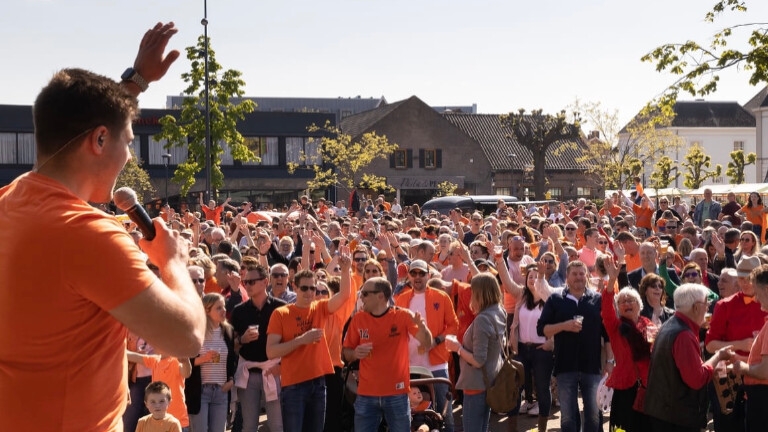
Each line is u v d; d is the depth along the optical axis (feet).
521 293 33.47
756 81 44.65
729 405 23.52
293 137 191.52
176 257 7.61
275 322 27.27
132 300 6.86
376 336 26.04
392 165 202.28
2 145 168.76
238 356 29.07
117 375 7.39
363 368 26.27
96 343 7.13
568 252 40.24
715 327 25.75
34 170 7.33
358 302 33.58
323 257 41.24
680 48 46.06
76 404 7.09
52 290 6.87
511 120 211.00
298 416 27.22
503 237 49.11
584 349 28.68
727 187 127.85
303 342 26.63
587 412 28.60
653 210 66.39
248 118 188.55
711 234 44.96
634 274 35.27
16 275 6.88
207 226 60.08
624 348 26.48
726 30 45.37
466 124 230.27
